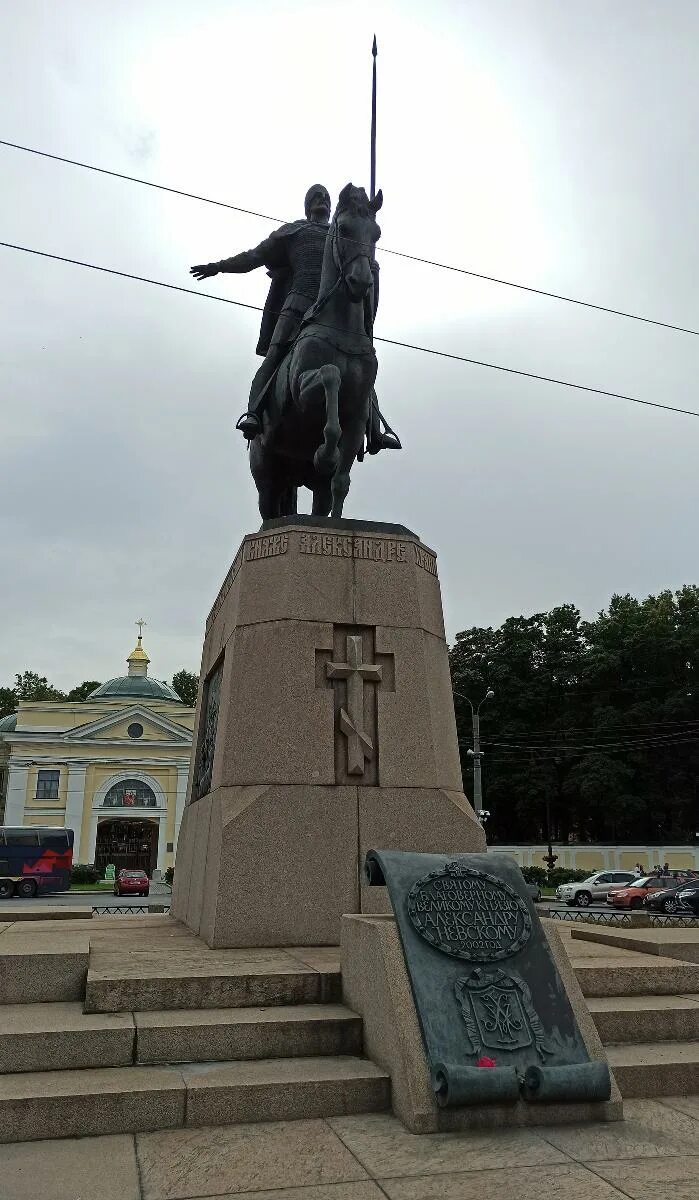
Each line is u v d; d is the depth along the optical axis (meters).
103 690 58.16
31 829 34.72
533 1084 3.96
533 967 4.49
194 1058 4.37
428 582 8.23
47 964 5.07
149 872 51.88
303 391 8.41
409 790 7.18
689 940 6.50
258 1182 3.29
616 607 56.47
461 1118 3.86
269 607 7.66
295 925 6.55
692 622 50.53
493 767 49.25
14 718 57.62
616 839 50.28
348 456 8.80
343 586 7.79
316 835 6.86
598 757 46.03
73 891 39.09
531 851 43.38
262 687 7.37
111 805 51.47
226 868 6.58
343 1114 4.04
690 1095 4.41
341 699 7.43
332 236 8.75
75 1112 3.77
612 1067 4.39
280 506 10.53
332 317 8.68
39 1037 4.22
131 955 5.78
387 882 4.74
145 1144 3.66
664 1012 5.00
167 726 53.03
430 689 7.69
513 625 54.12
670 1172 3.41
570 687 51.50
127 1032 4.32
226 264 9.86
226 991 4.91
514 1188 3.25
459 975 4.36
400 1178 3.33
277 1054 4.47
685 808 47.06
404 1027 4.13
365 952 4.69
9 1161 3.47
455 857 5.04
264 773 7.04
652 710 47.84
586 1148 3.66
